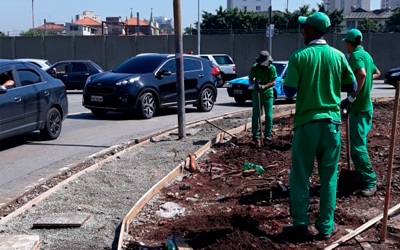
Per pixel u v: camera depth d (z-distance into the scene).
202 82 16.69
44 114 10.92
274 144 9.84
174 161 8.96
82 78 25.31
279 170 8.08
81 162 9.11
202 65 16.98
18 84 10.18
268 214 5.79
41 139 11.41
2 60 10.36
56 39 39.16
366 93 6.27
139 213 6.19
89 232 5.57
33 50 39.41
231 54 38.66
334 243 4.88
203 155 9.48
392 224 5.34
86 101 15.09
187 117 15.38
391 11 74.94
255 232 5.23
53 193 7.02
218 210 6.15
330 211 4.98
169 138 11.35
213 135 11.55
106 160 8.99
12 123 9.84
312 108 4.83
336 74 4.90
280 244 4.90
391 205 6.01
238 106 18.78
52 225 5.70
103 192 7.11
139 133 12.34
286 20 53.75
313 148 4.86
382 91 24.66
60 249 5.09
